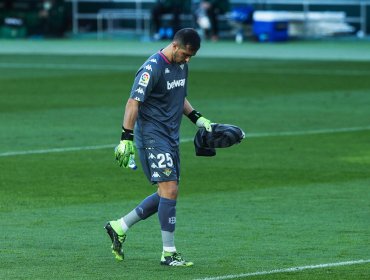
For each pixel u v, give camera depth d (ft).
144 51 419.95
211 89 271.49
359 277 92.43
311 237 109.40
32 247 104.22
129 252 102.58
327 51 422.41
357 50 428.15
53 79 296.71
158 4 488.02
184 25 497.87
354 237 109.40
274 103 240.53
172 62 97.14
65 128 195.72
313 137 187.42
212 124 100.22
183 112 100.83
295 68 335.67
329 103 241.14
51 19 509.35
